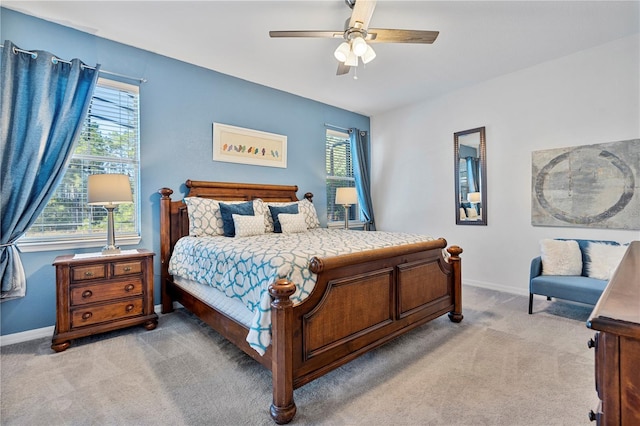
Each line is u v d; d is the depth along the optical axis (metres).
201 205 3.20
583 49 3.16
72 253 2.74
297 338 1.66
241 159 3.83
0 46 2.39
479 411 1.60
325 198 4.81
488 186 3.94
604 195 3.06
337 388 1.82
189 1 2.39
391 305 2.25
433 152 4.55
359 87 4.14
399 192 5.01
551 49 3.15
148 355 2.22
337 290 1.88
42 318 2.61
